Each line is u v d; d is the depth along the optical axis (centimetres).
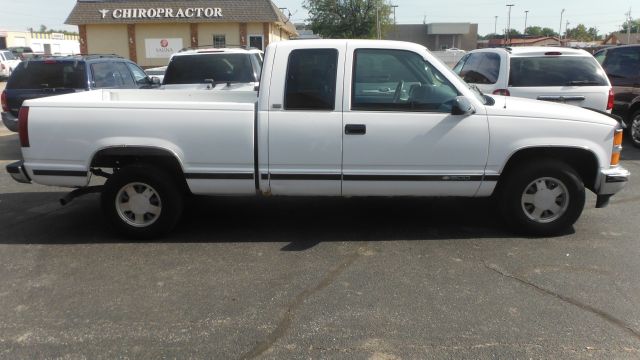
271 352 335
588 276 438
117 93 617
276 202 652
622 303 392
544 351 333
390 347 338
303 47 493
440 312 381
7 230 561
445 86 494
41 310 389
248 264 467
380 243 514
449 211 609
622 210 616
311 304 394
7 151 996
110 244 519
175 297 407
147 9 3384
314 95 491
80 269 460
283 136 492
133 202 522
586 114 506
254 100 619
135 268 461
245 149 496
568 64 814
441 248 500
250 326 365
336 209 621
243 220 587
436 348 337
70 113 500
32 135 505
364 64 493
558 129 493
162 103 496
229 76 912
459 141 491
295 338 350
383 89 494
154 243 521
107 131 498
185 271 454
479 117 490
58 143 504
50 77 943
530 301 396
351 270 453
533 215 523
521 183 510
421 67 493
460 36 7825
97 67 980
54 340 351
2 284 432
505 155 495
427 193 509
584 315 375
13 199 681
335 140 491
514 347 337
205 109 493
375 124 488
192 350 338
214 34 3412
